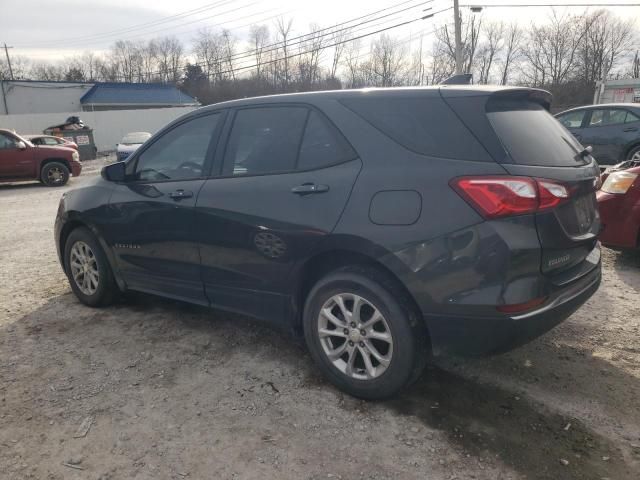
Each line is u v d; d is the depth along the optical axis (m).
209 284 3.51
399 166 2.66
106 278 4.23
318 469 2.37
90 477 2.34
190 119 3.71
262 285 3.21
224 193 3.29
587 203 2.89
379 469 2.36
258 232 3.11
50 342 3.71
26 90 42.25
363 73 46.88
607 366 3.25
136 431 2.66
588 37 53.72
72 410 2.85
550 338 3.64
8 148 14.19
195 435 2.62
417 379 2.86
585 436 2.57
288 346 3.62
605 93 30.14
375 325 2.81
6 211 10.30
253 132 3.32
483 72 56.81
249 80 44.22
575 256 2.77
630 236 4.77
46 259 6.09
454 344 2.58
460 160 2.54
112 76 64.25
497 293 2.41
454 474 2.32
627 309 4.10
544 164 2.58
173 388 3.07
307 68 42.44
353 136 2.86
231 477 2.33
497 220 2.41
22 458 2.46
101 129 31.75
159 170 3.80
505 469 2.35
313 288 2.99
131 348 3.60
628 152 10.45
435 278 2.52
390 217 2.62
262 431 2.65
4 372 3.27
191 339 3.74
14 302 4.55
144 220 3.77
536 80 56.81
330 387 3.06
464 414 2.77
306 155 3.02
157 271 3.81
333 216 2.80
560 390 2.99
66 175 15.16
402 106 2.79
